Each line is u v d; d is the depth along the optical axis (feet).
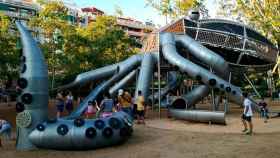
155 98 82.38
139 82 64.49
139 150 34.78
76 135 34.91
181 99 66.54
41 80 37.27
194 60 70.90
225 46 72.95
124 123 38.11
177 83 89.40
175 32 73.72
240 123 53.72
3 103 116.57
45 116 37.24
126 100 53.98
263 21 86.07
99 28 121.29
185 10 112.16
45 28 103.09
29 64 37.40
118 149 35.83
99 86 68.54
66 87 73.36
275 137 39.78
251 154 31.07
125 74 69.72
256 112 67.10
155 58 68.28
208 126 50.96
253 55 74.13
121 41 125.90
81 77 71.00
